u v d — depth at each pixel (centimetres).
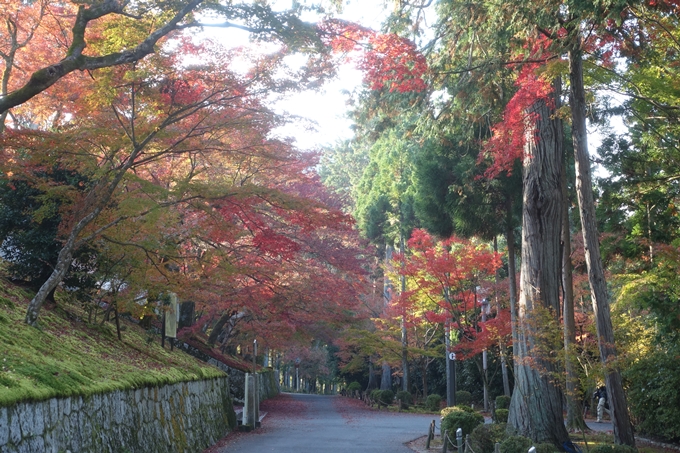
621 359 1439
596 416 3281
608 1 1281
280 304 2631
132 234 1529
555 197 1777
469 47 1875
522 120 1769
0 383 758
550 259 1752
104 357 1341
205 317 3241
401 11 1817
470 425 1873
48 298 1652
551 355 1666
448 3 1698
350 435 2170
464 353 2902
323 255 2612
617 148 2123
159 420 1355
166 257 1708
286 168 2388
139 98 1449
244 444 1852
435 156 2700
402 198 4219
